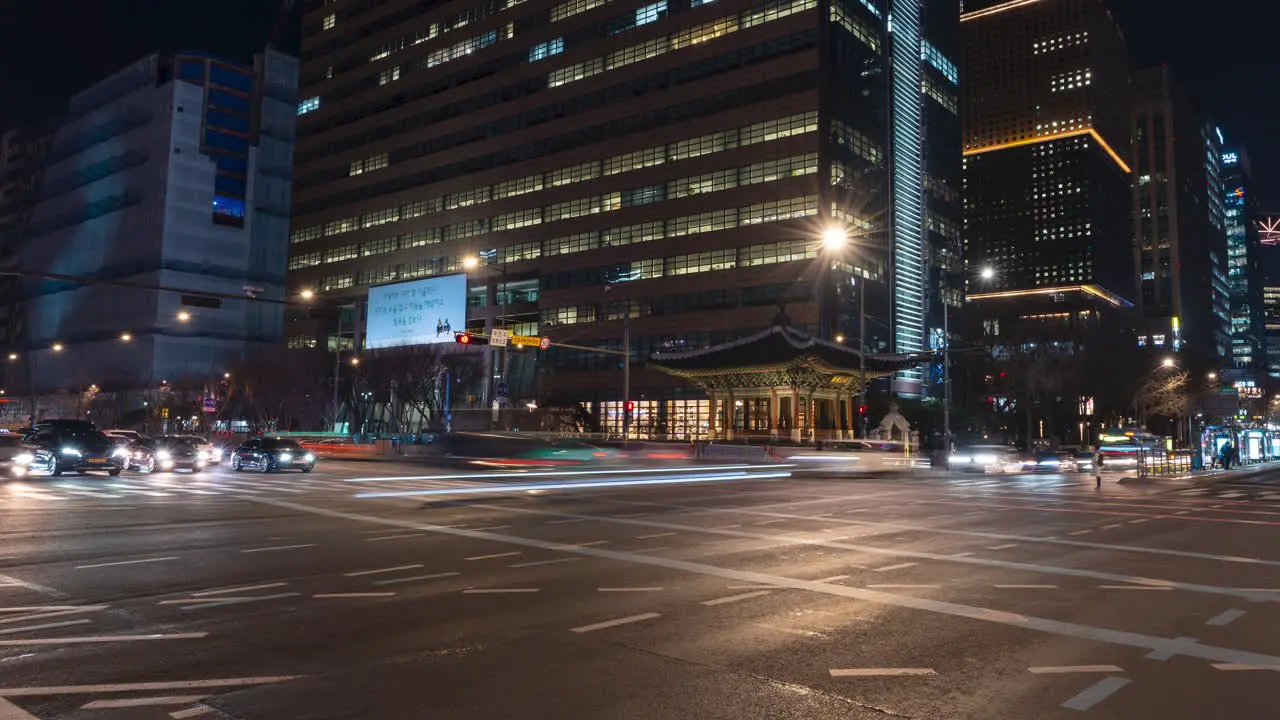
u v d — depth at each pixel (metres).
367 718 5.75
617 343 89.56
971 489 30.75
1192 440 77.06
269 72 128.00
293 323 124.19
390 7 119.38
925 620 8.89
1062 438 103.69
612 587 10.55
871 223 85.81
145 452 35.28
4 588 10.25
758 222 81.12
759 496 25.52
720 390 61.41
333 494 24.47
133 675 6.73
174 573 11.34
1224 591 10.64
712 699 6.23
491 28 106.88
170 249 114.38
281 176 128.12
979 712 6.03
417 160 112.31
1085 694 6.46
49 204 138.25
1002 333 97.00
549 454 50.84
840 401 63.75
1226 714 6.02
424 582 10.80
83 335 124.00
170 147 116.38
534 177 99.75
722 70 85.81
